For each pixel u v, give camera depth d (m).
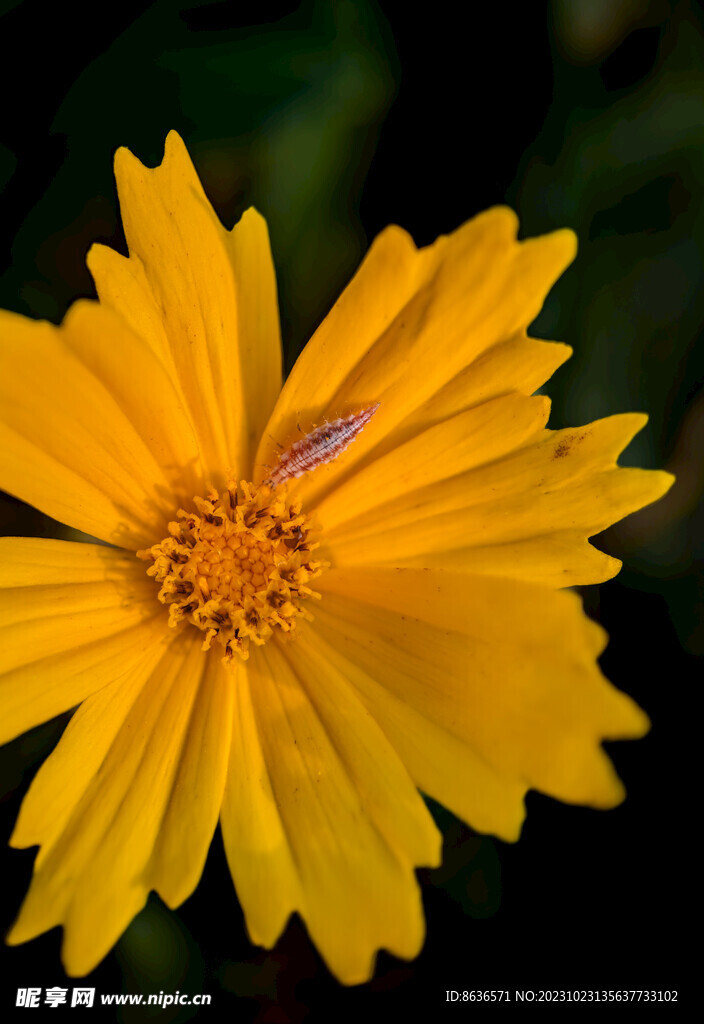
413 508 0.18
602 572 0.18
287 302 0.19
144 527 0.18
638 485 0.18
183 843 0.17
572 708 0.17
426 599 0.18
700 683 0.19
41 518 0.19
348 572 0.18
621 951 0.19
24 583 0.17
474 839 0.19
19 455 0.17
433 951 0.19
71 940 0.17
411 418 0.18
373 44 0.19
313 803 0.18
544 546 0.18
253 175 0.19
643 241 0.19
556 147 0.19
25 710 0.17
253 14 0.18
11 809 0.18
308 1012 0.19
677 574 0.20
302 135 0.19
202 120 0.19
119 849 0.17
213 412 0.18
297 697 0.18
